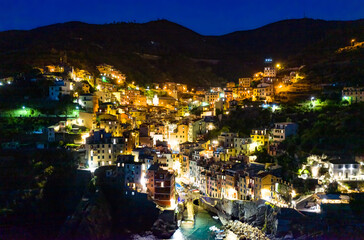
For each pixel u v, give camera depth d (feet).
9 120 502.79
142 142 581.53
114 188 431.02
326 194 364.58
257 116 591.78
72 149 459.73
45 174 415.03
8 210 381.40
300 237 342.85
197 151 556.10
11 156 423.64
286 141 484.33
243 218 410.31
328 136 446.19
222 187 468.75
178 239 369.30
